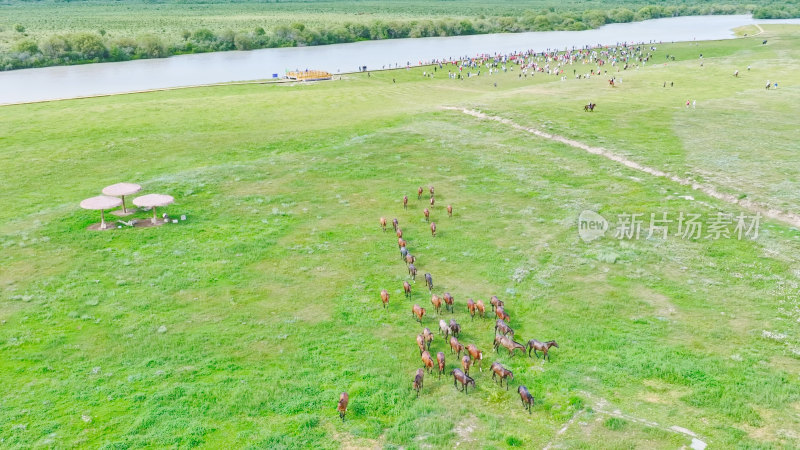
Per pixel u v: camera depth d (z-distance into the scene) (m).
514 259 38.25
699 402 23.84
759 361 26.64
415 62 151.50
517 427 22.70
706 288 33.75
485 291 34.03
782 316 30.61
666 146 61.31
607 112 76.00
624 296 33.03
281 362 27.19
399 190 51.94
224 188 52.53
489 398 24.58
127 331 29.73
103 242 41.19
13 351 27.84
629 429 22.30
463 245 40.56
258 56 168.25
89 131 70.62
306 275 36.31
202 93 103.00
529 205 47.94
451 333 29.50
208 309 32.09
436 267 37.31
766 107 77.88
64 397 24.48
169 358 27.41
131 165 59.22
